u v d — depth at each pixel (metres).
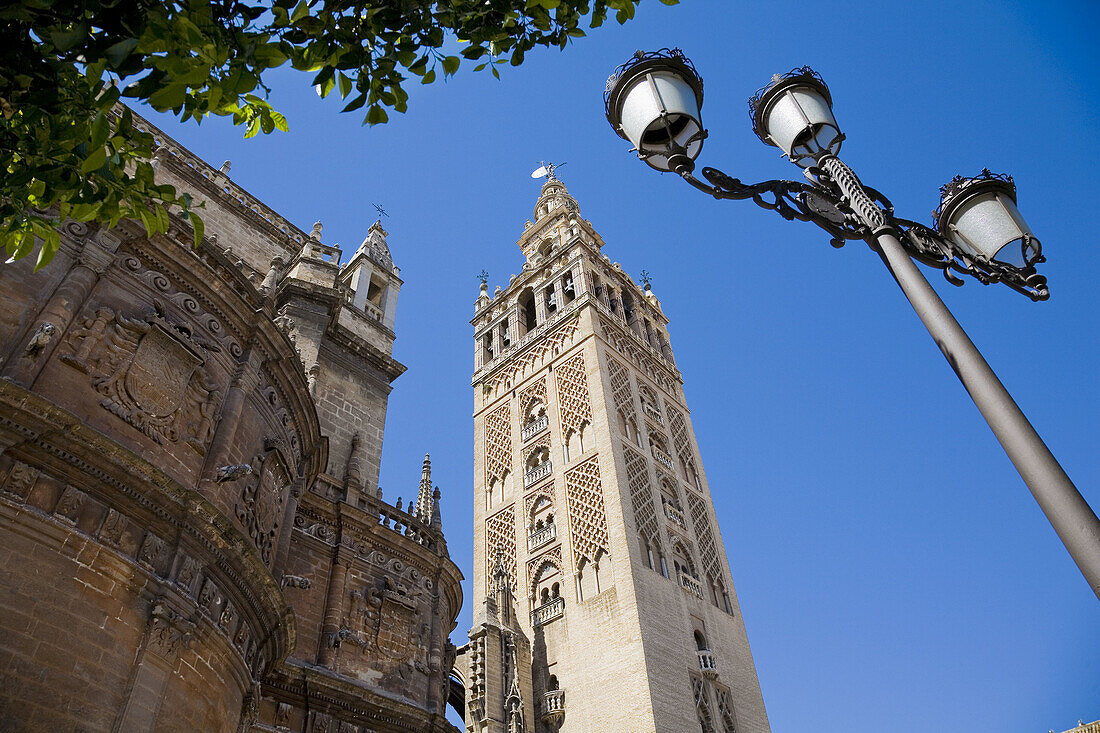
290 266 33.91
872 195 9.19
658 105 8.76
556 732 40.06
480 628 41.16
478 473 57.72
